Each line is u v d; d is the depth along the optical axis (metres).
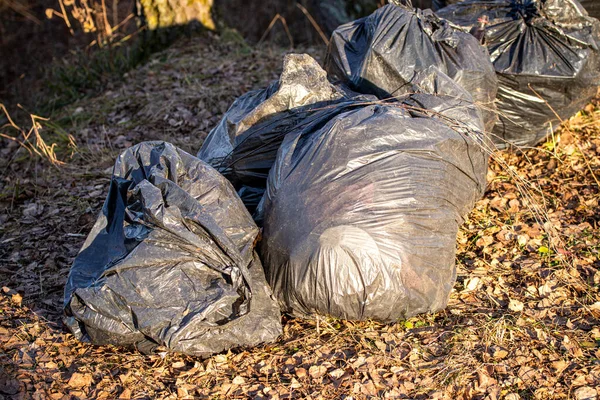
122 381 3.04
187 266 3.06
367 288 3.07
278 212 3.20
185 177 3.32
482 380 2.96
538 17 4.61
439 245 3.27
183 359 3.18
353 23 4.54
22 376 3.06
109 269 3.03
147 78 6.95
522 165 4.77
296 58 3.90
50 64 9.58
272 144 3.83
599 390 2.90
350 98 3.85
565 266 3.73
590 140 4.88
